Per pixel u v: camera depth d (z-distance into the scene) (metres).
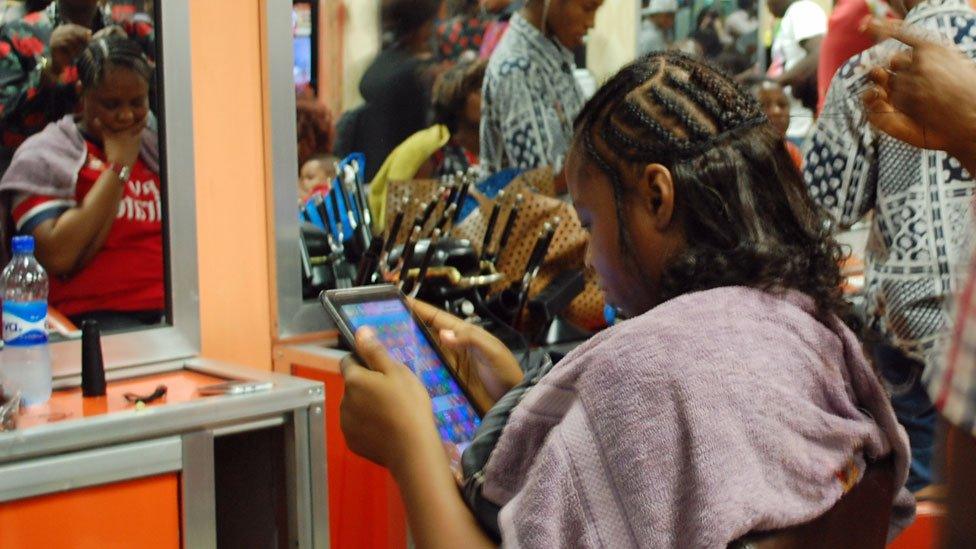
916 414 2.23
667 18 2.71
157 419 1.64
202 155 2.15
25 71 1.85
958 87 1.29
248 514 1.94
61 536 1.56
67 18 1.88
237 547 1.97
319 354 2.14
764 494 0.81
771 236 0.94
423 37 2.37
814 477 0.84
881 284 2.20
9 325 1.71
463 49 2.42
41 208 1.88
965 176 2.07
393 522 2.02
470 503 0.94
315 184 2.28
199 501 1.69
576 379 0.89
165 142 2.00
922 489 2.22
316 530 1.84
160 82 1.99
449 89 2.41
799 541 0.83
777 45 2.84
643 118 0.95
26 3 1.84
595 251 1.01
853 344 0.95
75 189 1.91
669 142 0.94
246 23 2.18
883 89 1.37
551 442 0.85
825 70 2.67
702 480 0.80
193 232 2.05
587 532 0.82
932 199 2.10
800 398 0.86
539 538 0.82
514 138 2.51
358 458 2.10
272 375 1.90
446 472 0.95
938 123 1.31
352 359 1.06
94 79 1.92
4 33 1.82
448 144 2.43
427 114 2.39
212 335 2.19
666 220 0.95
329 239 2.30
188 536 1.68
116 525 1.61
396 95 2.35
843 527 0.90
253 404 1.74
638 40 2.68
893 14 2.46
